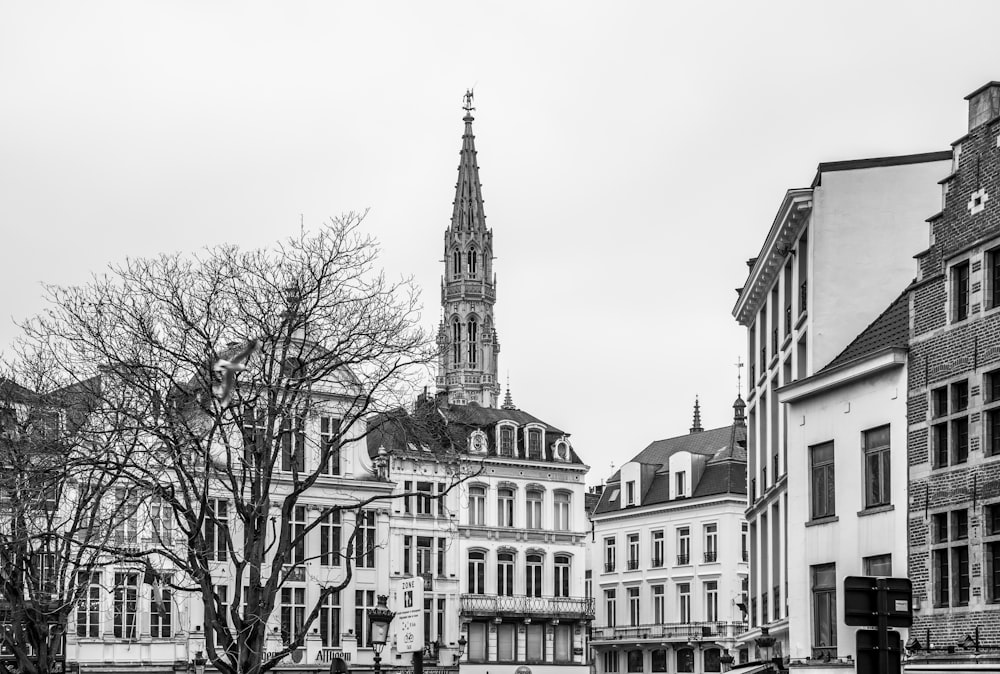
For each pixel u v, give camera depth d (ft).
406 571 248.52
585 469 276.00
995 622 101.45
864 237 133.28
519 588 264.11
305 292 131.34
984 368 104.78
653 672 280.31
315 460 217.15
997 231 104.17
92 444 132.57
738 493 270.26
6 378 142.82
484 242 608.19
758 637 144.25
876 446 118.52
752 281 159.94
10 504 134.41
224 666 123.34
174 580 196.34
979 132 107.65
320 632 215.92
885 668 63.26
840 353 131.54
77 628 193.36
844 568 120.98
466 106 617.21
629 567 289.53
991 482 103.04
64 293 152.87
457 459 148.77
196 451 131.03
